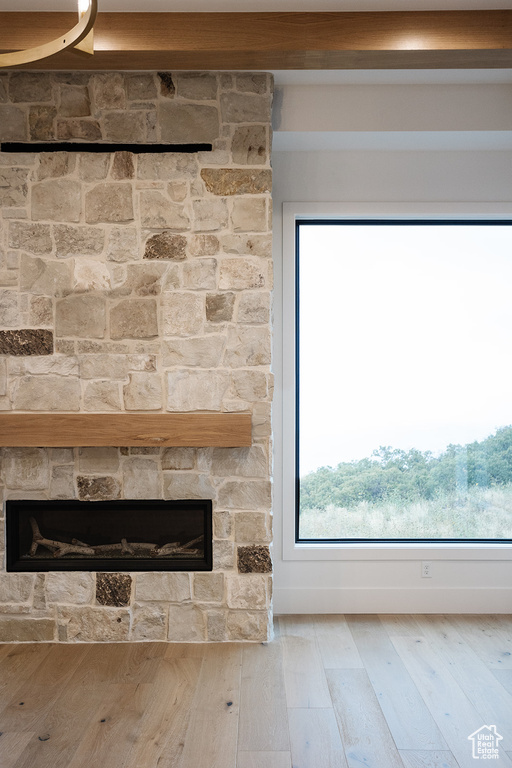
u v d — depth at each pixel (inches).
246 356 130.8
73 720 100.5
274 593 150.3
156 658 123.9
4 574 131.8
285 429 150.7
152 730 97.6
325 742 94.5
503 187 149.4
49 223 130.6
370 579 150.2
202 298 130.8
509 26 115.3
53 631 131.7
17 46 115.7
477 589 149.7
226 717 101.6
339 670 118.4
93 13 62.4
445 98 136.1
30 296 130.8
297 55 118.8
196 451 131.6
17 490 132.3
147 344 130.8
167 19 116.0
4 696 108.3
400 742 94.4
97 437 128.3
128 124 130.5
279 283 150.5
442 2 112.8
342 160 149.8
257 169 130.5
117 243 130.7
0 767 88.0
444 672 117.6
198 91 130.6
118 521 135.3
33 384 130.9
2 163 130.4
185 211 130.5
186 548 134.6
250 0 112.1
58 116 130.4
